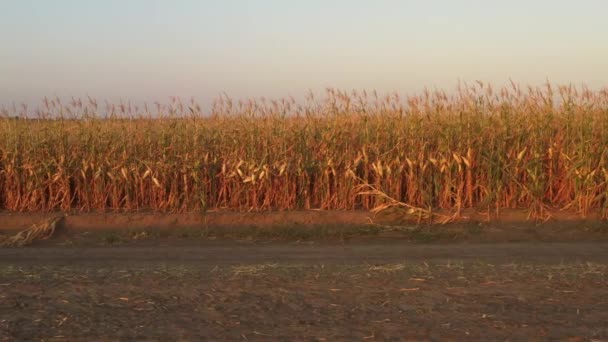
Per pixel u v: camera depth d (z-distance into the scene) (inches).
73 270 357.1
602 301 273.0
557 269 337.7
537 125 552.4
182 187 577.3
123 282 319.0
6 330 245.1
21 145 582.2
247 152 573.0
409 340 230.1
